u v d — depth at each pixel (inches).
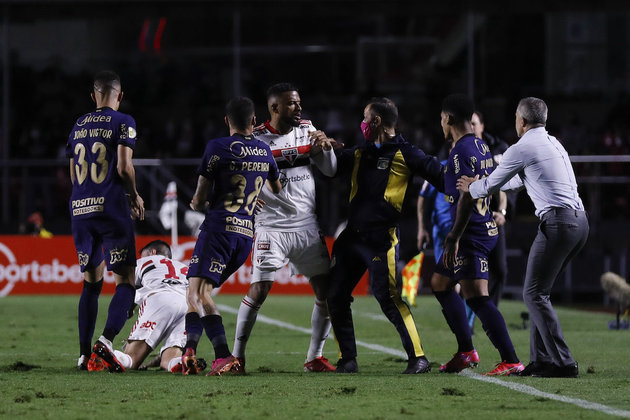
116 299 947.3
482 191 894.4
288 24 3412.9
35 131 3245.6
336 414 672.4
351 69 3398.1
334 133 3275.1
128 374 924.0
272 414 671.8
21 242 2536.9
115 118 959.0
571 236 878.4
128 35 3415.4
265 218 965.8
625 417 659.4
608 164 2795.3
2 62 3294.8
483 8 2888.8
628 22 3302.2
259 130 974.4
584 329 1594.5
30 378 880.3
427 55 3366.1
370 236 943.7
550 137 905.5
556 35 3289.9
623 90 3299.7
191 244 2509.8
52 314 1872.5
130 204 969.5
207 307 910.4
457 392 782.5
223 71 3420.3
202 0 2866.6
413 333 943.0
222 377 895.7
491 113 3275.1
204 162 903.1
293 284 2615.7
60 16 2928.2
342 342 965.8
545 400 741.9
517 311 2053.4
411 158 945.5
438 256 1328.7
